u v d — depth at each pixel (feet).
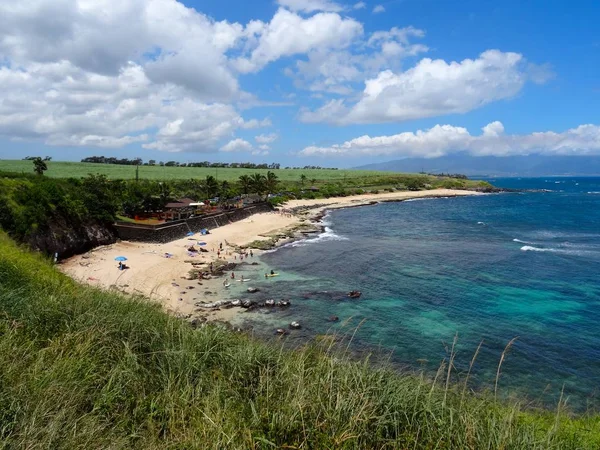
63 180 201.26
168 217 217.97
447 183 644.69
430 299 115.55
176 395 23.70
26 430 17.89
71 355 25.66
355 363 27.99
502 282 133.18
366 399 22.61
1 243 70.69
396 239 217.77
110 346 27.89
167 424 21.90
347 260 165.17
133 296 39.01
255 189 369.30
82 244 157.17
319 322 96.84
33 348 26.04
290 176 647.15
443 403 23.82
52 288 39.01
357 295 117.70
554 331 93.35
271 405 23.12
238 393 24.56
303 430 20.56
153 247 171.94
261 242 197.36
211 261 157.79
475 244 202.18
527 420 29.32
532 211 362.12
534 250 185.06
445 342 86.58
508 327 95.66
